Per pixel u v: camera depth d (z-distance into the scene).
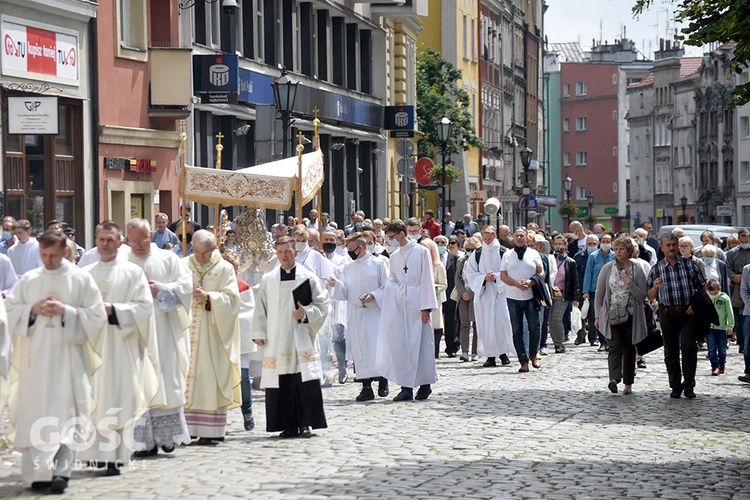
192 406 21.83
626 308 30.11
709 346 36.44
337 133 73.44
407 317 28.77
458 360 39.91
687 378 29.92
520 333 35.69
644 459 21.09
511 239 36.44
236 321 21.95
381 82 84.62
